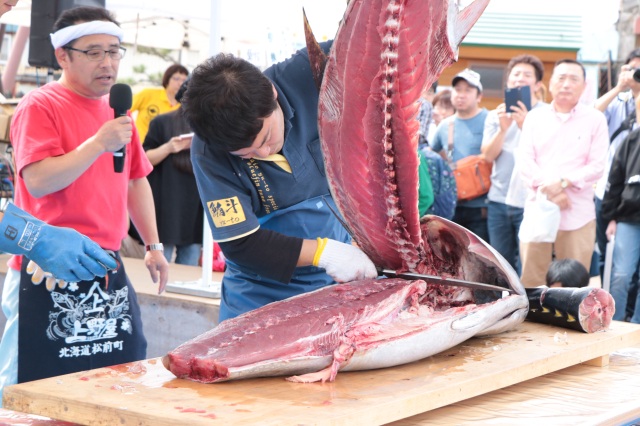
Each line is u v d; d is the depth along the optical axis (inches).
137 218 154.7
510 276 101.4
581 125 237.8
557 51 429.1
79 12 133.6
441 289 104.0
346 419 73.1
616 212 239.3
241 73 92.7
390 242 99.8
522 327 110.9
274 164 104.5
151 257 155.3
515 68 267.6
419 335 89.8
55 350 133.0
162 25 324.8
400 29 77.0
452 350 98.3
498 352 97.3
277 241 100.0
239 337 86.6
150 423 72.3
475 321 95.5
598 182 267.9
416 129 85.9
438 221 102.0
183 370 83.9
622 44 467.5
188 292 194.1
